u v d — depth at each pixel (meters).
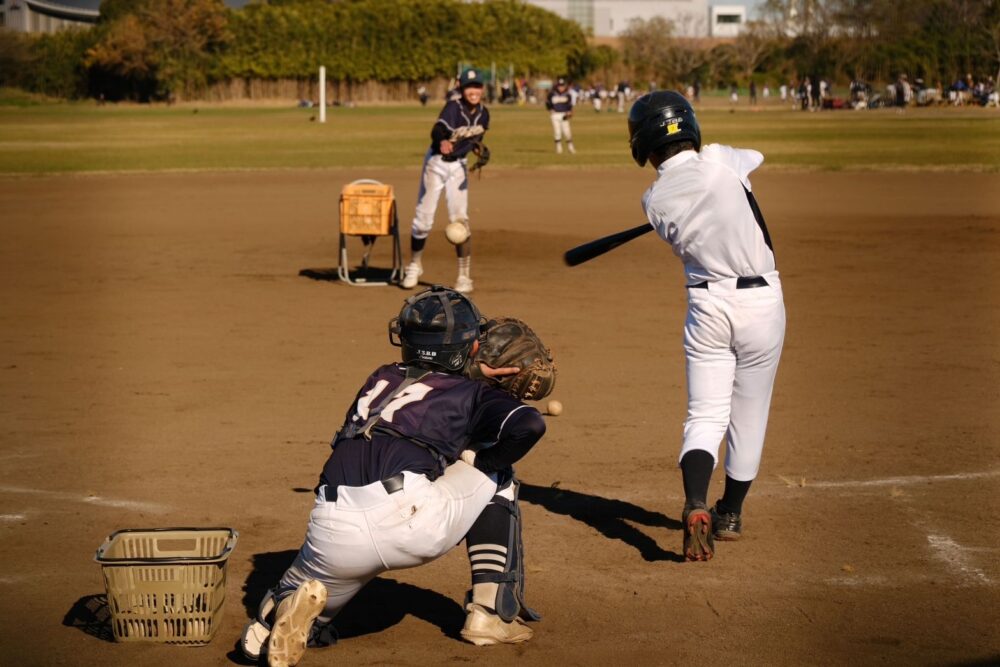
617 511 6.58
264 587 5.51
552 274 15.13
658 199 5.62
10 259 16.31
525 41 108.56
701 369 5.77
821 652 4.77
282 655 4.28
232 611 5.23
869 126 51.66
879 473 7.16
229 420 8.45
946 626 5.02
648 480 7.12
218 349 10.87
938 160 31.83
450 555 6.07
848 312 12.53
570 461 7.48
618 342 11.11
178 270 15.44
